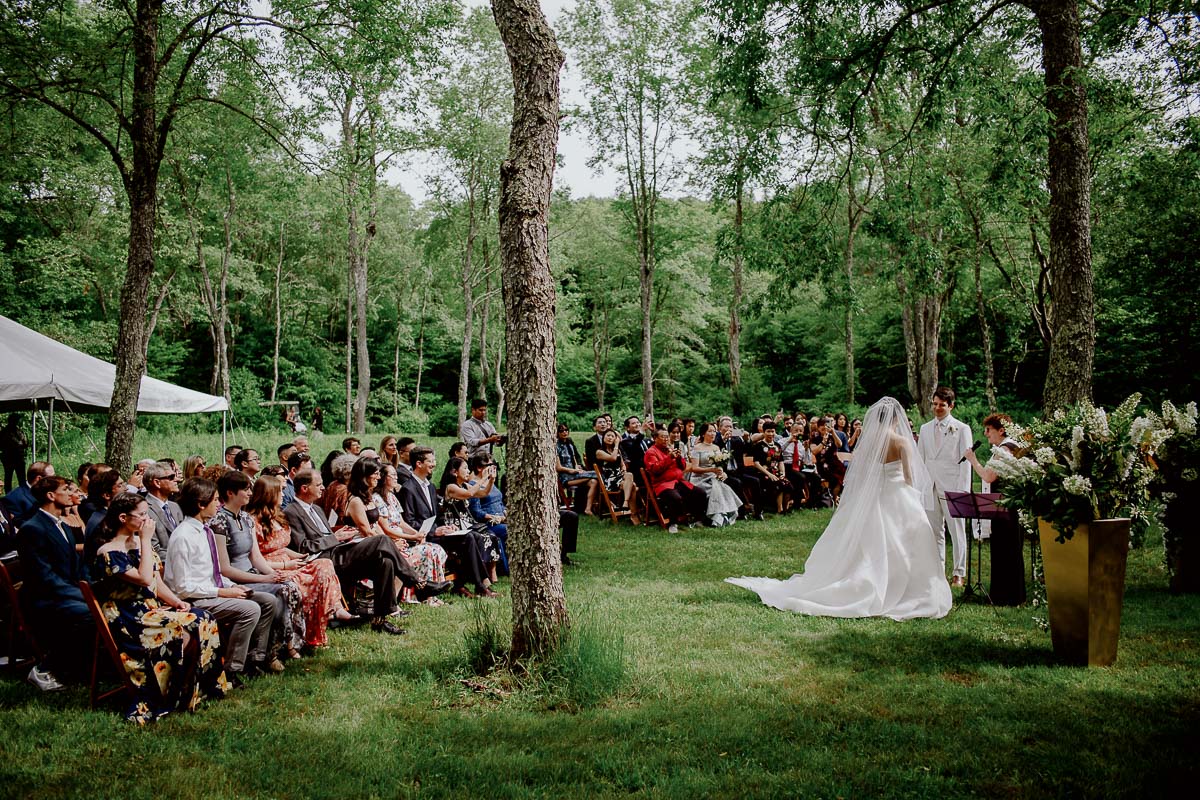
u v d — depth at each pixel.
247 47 11.23
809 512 13.07
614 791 3.35
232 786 3.42
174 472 7.04
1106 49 11.11
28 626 4.91
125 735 4.00
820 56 12.62
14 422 13.12
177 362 34.72
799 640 5.62
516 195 4.74
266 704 4.47
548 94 4.86
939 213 13.73
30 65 9.94
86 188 22.25
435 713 4.30
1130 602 6.47
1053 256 8.82
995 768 3.47
